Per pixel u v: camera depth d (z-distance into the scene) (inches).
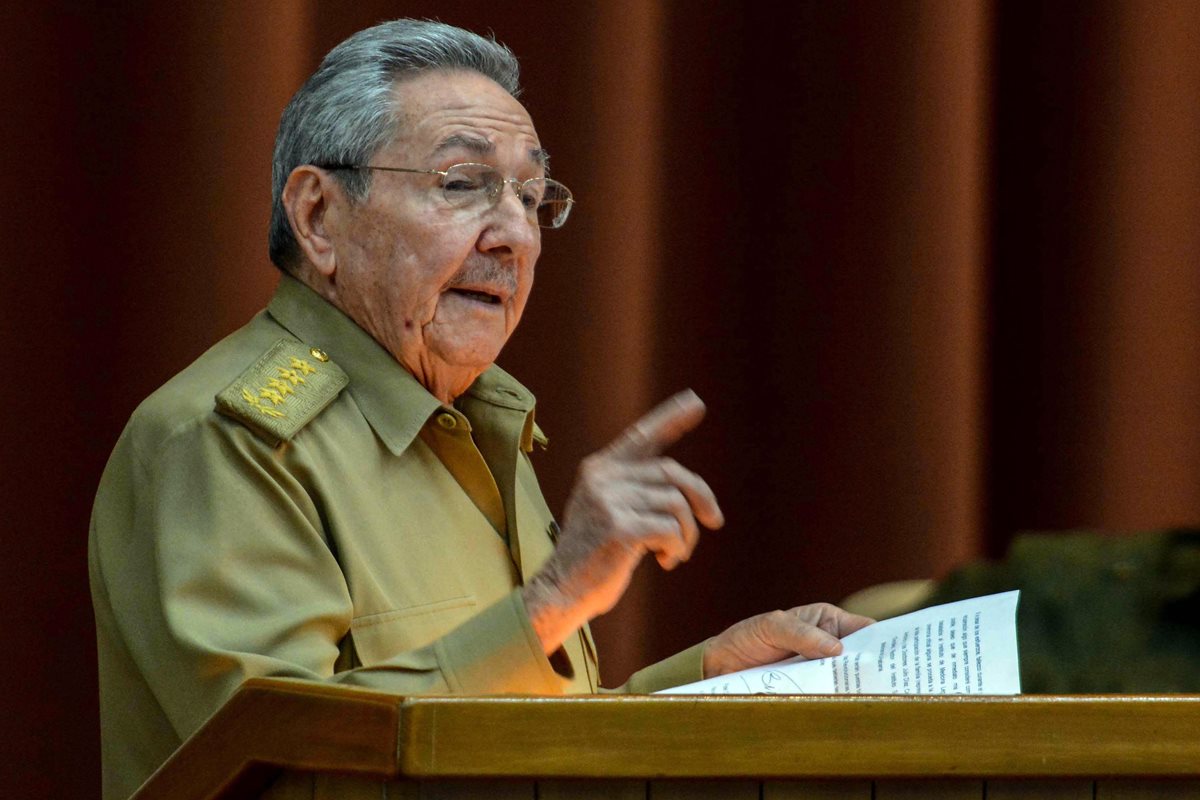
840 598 348.5
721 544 349.1
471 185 212.5
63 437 294.0
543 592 159.5
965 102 350.6
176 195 297.3
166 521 180.7
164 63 297.9
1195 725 109.3
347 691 113.8
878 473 349.1
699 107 352.2
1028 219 371.2
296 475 189.9
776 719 110.3
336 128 212.5
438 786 111.1
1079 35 366.9
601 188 329.7
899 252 350.0
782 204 354.3
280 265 221.3
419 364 213.2
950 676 153.3
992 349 369.4
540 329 329.1
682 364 348.8
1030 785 111.5
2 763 288.0
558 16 330.6
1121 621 108.1
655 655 344.2
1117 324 362.6
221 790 119.7
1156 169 362.3
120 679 193.2
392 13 320.8
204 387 196.1
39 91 292.8
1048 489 366.0
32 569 290.8
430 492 206.4
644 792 111.0
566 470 327.3
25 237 291.3
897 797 111.3
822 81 353.4
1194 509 359.9
